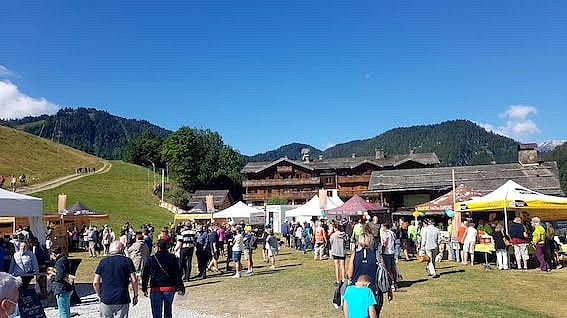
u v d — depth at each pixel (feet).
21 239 48.52
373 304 19.83
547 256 57.47
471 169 154.61
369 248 27.20
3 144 287.89
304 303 39.96
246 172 258.78
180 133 297.94
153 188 258.78
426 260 67.05
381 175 162.30
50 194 214.28
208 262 65.92
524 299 40.34
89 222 127.85
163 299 28.63
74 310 39.93
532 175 143.43
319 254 77.10
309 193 247.70
